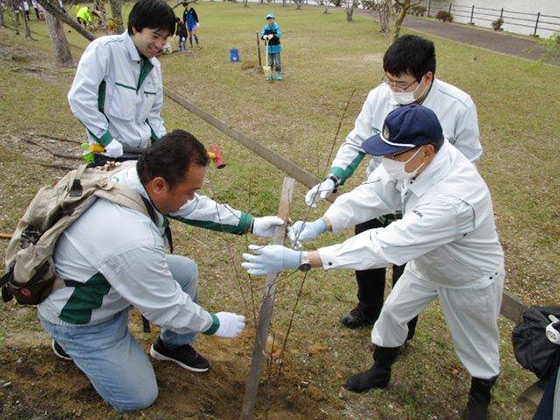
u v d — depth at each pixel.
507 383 3.56
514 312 4.37
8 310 3.25
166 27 3.16
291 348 3.47
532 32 24.70
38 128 7.44
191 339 2.78
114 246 2.10
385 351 3.09
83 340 2.38
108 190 2.16
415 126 2.20
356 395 3.19
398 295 2.89
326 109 10.23
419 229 2.28
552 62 15.60
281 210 3.02
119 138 3.45
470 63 14.98
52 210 2.15
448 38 20.64
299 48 17.56
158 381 2.83
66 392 2.65
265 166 6.73
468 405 3.05
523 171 7.36
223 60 15.49
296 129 8.84
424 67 2.65
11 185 5.22
